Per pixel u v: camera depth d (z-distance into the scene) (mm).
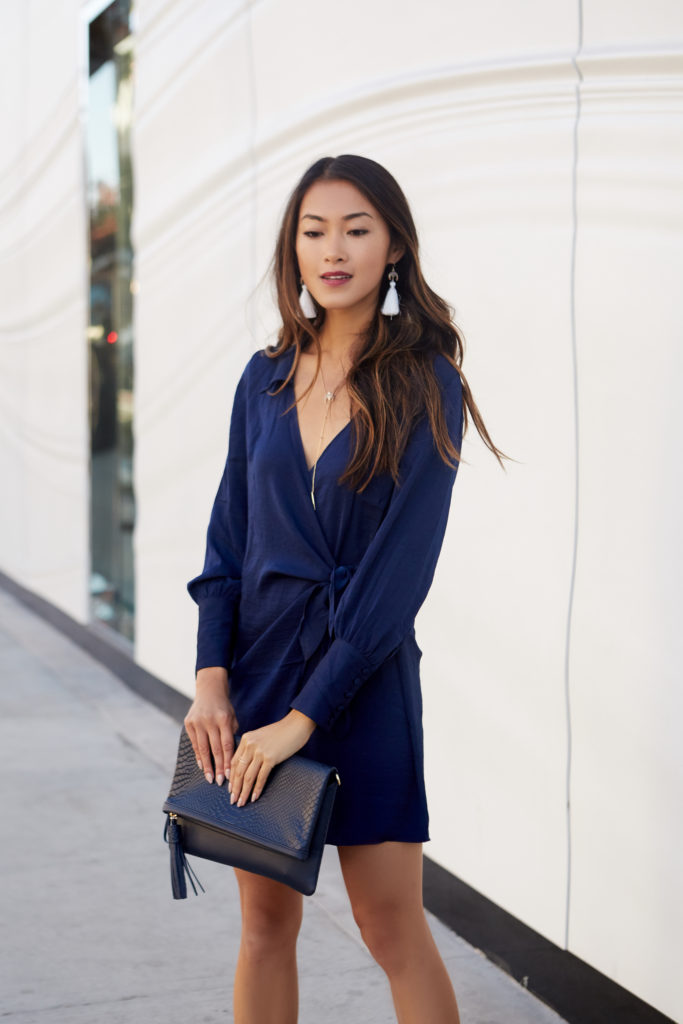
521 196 2805
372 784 1973
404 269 2074
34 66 7109
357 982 2947
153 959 3064
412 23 3176
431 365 2002
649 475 2459
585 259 2615
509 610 2885
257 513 2047
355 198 1992
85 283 6406
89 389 6477
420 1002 2053
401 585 1901
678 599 2396
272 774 1931
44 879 3561
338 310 2066
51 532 7203
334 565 1979
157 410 5184
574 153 2635
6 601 8156
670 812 2436
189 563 4906
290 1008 2195
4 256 7914
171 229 4980
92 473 6527
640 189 2471
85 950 3105
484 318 2945
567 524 2688
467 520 3033
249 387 2158
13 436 7930
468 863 3094
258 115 4137
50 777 4504
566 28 2641
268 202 4102
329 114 3615
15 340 7777
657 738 2459
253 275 4250
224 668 2088
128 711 5445
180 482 4969
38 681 6027
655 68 2430
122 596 6121
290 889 2139
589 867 2658
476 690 3020
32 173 7250
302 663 1988
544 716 2781
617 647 2555
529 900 2859
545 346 2742
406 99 3213
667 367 2408
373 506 1961
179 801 2021
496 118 2871
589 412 2617
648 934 2498
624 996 2596
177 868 2023
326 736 1971
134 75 5340
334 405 2014
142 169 5285
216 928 3250
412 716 2012
